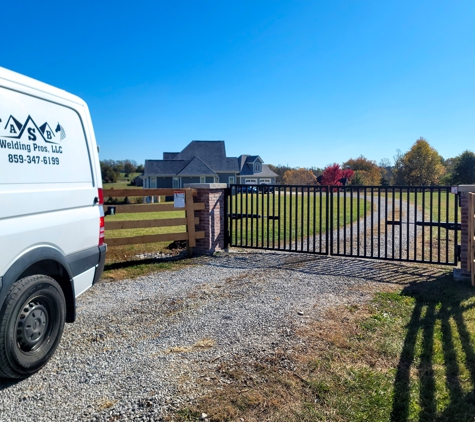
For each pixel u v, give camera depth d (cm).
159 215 2114
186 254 835
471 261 577
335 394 289
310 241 1022
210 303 511
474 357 338
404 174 4875
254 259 787
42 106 360
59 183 375
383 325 425
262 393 291
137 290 579
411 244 951
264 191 852
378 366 333
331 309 479
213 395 289
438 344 371
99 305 509
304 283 604
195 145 5362
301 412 267
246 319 449
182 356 357
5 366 297
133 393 295
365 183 5794
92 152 444
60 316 355
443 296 523
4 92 315
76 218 396
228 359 348
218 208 872
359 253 809
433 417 259
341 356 351
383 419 259
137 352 367
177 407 275
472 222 562
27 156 333
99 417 265
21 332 312
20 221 317
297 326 423
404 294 540
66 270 373
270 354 356
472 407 268
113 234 1176
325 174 5700
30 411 274
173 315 468
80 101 430
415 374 318
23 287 310
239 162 5644
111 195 745
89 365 342
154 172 4822
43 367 338
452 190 663
